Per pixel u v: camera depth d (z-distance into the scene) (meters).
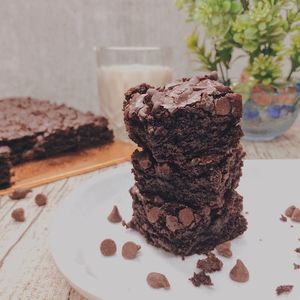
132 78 0.38
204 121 0.18
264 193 0.24
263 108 0.34
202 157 0.19
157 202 0.19
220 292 0.16
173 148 0.18
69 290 0.17
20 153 0.32
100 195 0.24
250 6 0.34
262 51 0.33
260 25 0.31
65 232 0.19
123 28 0.48
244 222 0.21
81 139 0.35
